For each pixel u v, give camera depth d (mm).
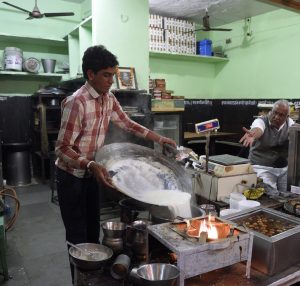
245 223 1445
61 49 5375
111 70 1514
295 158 2078
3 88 5023
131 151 1742
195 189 1966
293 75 5012
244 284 1143
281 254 1218
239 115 5945
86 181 1769
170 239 1086
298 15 4832
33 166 5336
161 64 5871
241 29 5770
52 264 2521
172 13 5453
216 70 6438
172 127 4988
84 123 1598
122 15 3617
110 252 1223
